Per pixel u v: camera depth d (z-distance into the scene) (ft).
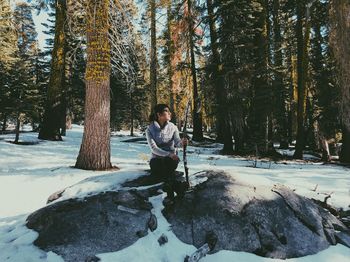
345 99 37.11
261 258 14.94
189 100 19.44
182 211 16.67
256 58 59.52
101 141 32.04
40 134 63.05
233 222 15.94
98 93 31.89
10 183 26.27
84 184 19.63
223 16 57.67
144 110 126.72
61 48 62.44
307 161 58.03
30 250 14.38
